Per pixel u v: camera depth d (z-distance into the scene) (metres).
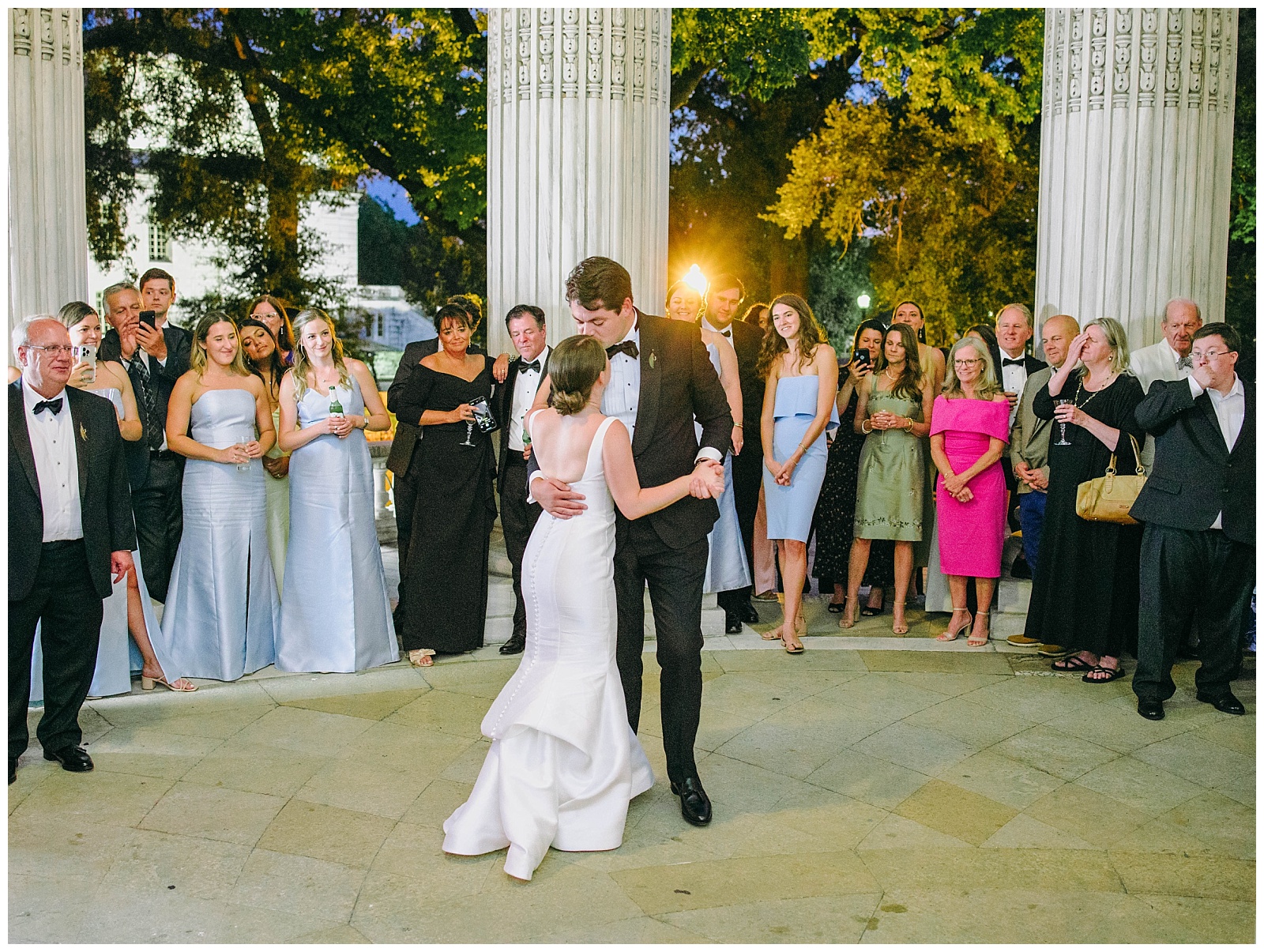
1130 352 5.92
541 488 3.54
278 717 4.75
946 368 6.46
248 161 19.17
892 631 6.25
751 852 3.52
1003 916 3.10
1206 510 4.60
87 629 4.12
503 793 3.44
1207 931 3.02
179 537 5.79
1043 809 3.86
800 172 19.97
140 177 19.20
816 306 24.73
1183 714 4.83
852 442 6.55
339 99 18.66
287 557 5.44
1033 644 5.89
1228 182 6.36
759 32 17.09
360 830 3.67
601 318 3.63
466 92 18.27
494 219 6.30
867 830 3.69
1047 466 5.94
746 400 6.54
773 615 6.65
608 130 6.04
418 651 5.56
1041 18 17.55
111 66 18.27
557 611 3.53
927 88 18.91
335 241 22.08
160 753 4.33
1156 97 6.06
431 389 5.62
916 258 20.86
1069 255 6.29
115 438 4.17
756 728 4.66
